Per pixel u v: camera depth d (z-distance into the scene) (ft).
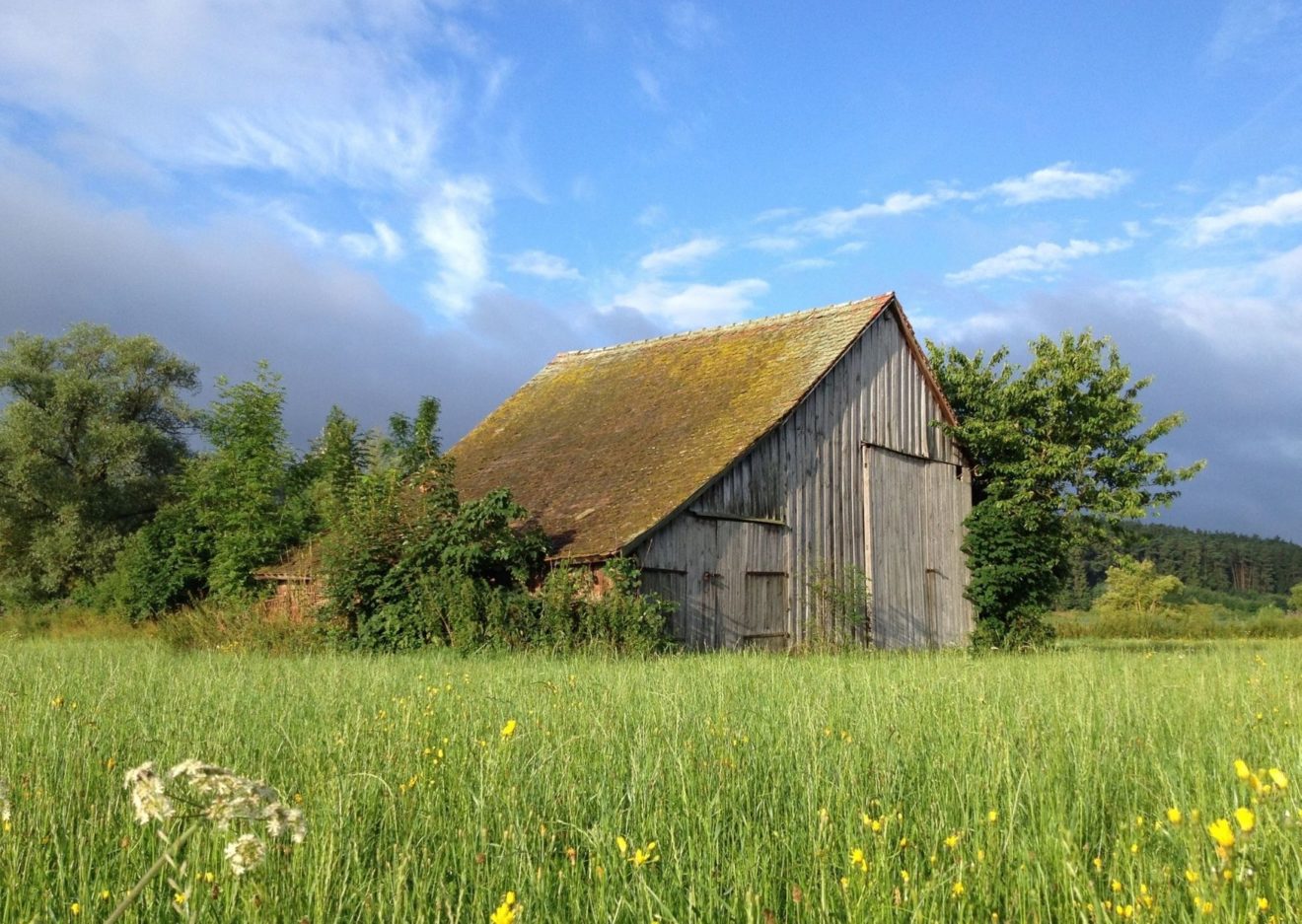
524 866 14.61
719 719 26.53
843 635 86.17
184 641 73.61
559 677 41.73
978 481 105.19
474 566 73.56
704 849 15.66
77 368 178.70
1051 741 23.11
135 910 13.12
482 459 104.53
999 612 97.76
